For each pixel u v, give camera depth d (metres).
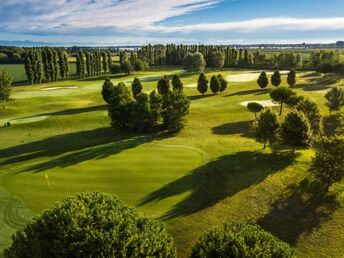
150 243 18.16
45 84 122.31
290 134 42.81
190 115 71.25
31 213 29.14
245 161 40.97
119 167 38.62
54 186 34.16
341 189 34.22
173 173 36.94
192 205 30.47
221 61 169.50
